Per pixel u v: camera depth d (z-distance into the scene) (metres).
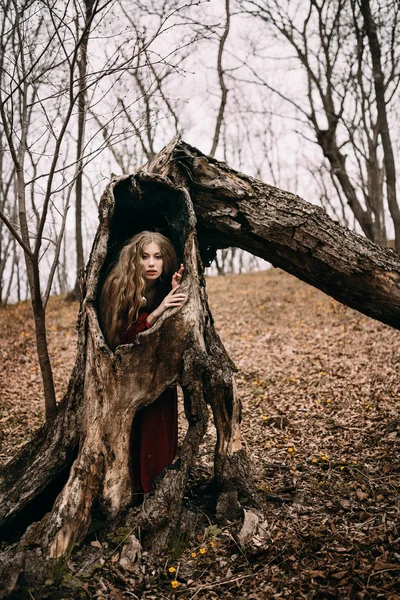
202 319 3.16
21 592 2.46
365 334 8.62
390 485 3.48
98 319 3.29
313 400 5.71
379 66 6.57
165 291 3.47
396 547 2.75
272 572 2.66
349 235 3.69
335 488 3.49
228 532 3.01
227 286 19.09
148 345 2.89
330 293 3.90
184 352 3.01
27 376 7.63
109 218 3.20
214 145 7.41
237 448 3.31
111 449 3.01
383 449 4.08
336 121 8.30
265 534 2.94
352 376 6.40
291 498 3.41
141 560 2.76
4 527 3.05
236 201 3.56
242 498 3.26
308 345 8.66
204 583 2.62
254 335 10.22
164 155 3.55
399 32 7.59
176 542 2.86
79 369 3.22
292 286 17.03
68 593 2.46
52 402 3.84
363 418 4.87
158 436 3.27
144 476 3.20
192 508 3.29
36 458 3.25
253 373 7.36
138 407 3.03
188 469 3.05
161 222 3.78
